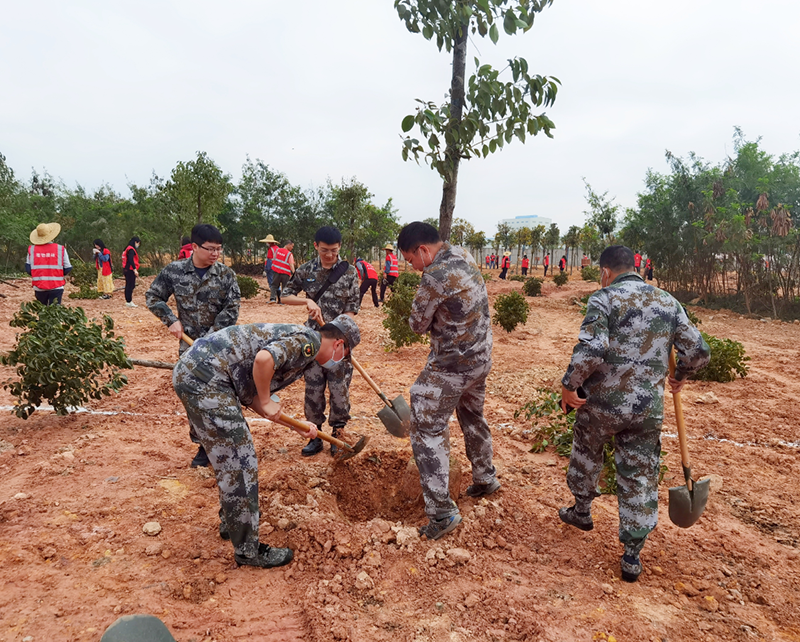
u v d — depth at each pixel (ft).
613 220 76.07
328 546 9.96
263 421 17.16
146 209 97.25
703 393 22.25
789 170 54.29
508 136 14.01
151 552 9.52
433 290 10.05
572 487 10.38
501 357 28.58
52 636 7.31
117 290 53.98
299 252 101.91
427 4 13.64
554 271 154.92
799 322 46.55
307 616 8.14
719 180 55.88
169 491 11.91
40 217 85.40
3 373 20.85
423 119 13.89
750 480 13.69
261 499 11.77
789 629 8.10
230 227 97.71
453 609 8.43
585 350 8.71
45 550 9.30
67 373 15.37
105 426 15.78
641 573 9.47
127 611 7.95
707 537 10.72
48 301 25.89
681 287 64.59
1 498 11.12
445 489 10.48
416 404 10.57
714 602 8.71
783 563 9.93
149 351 26.43
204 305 13.64
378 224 104.88
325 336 10.35
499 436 16.63
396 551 10.01
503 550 10.29
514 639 7.79
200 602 8.43
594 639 7.71
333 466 13.70
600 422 9.27
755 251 51.13
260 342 9.50
